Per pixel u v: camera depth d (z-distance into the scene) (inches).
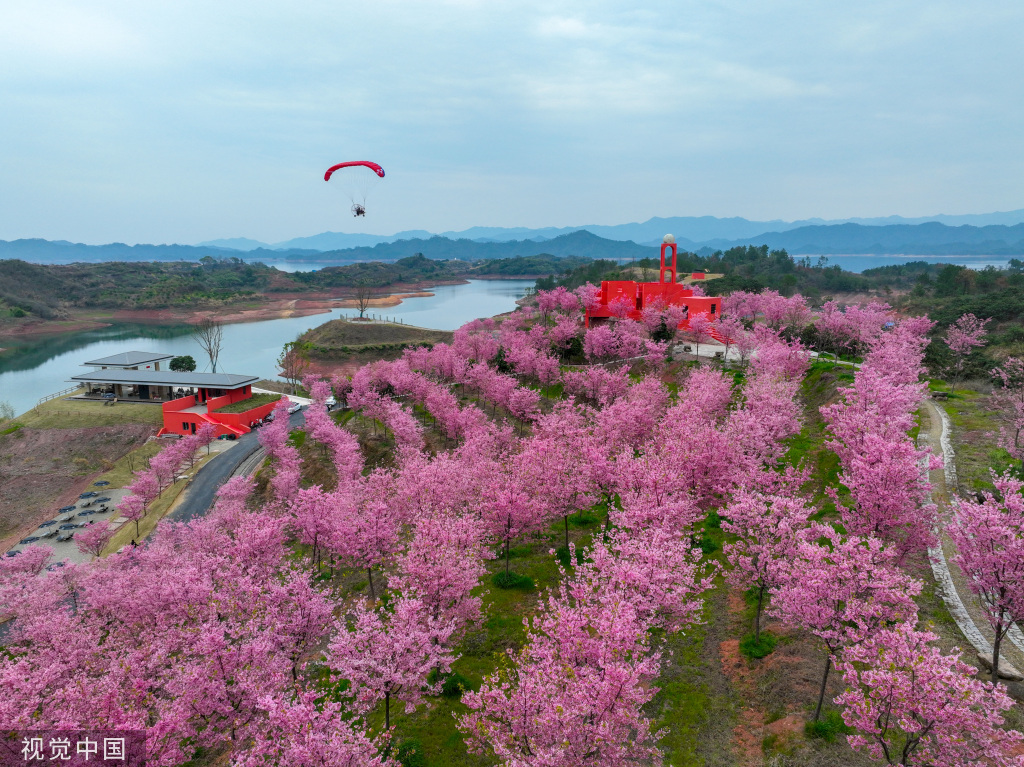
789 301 3159.5
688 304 3233.3
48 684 943.0
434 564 955.3
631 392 1959.9
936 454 1300.4
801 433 1679.4
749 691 829.8
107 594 1266.0
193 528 1614.2
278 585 1047.0
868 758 673.6
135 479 2596.0
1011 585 660.1
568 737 613.9
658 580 794.2
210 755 911.7
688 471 1176.2
